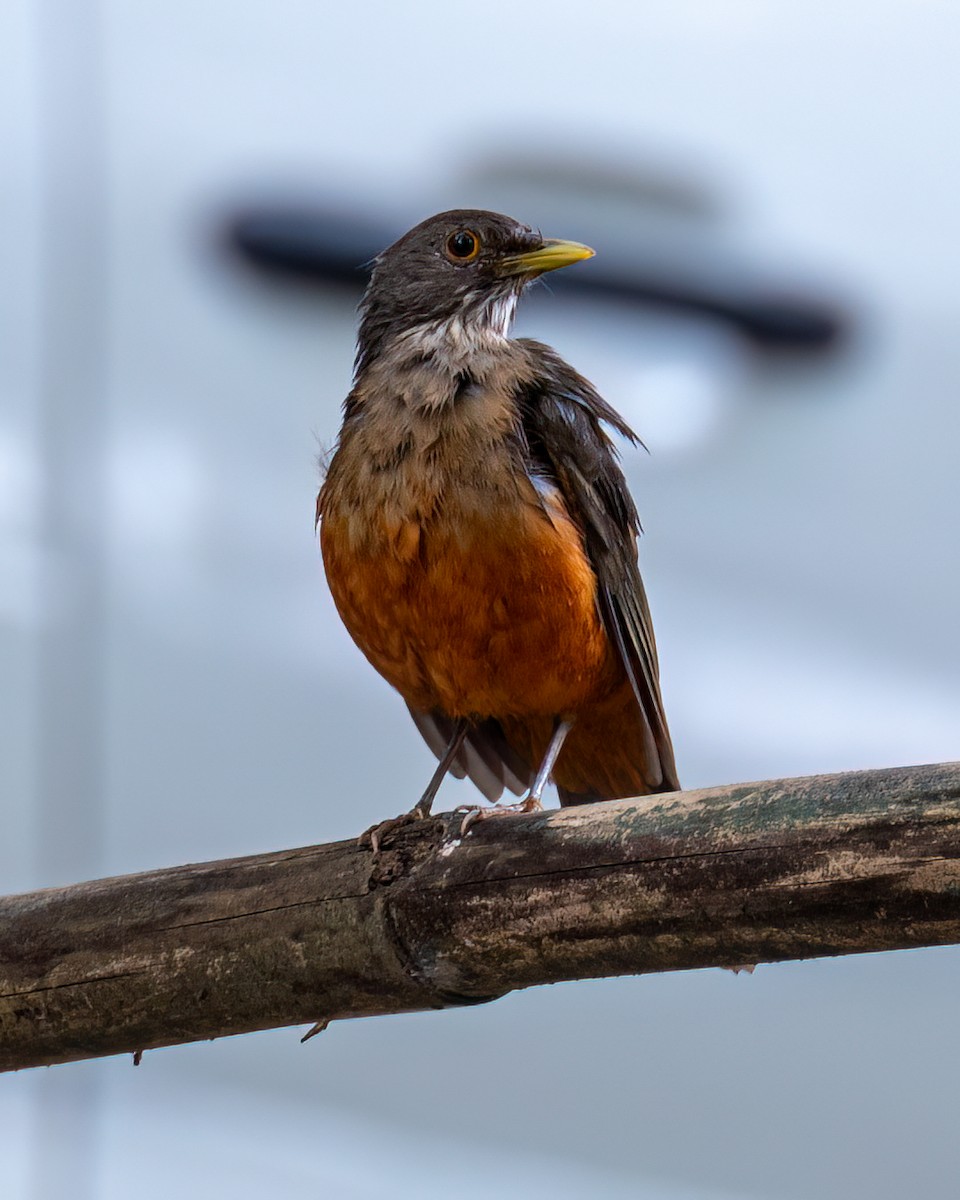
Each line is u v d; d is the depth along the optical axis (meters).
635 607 9.76
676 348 13.79
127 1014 7.35
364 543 8.77
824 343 13.81
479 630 8.79
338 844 7.47
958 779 6.21
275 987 7.21
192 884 7.44
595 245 13.54
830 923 6.29
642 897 6.62
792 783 6.57
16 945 7.46
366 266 11.47
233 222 12.59
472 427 8.76
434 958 7.00
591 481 9.38
